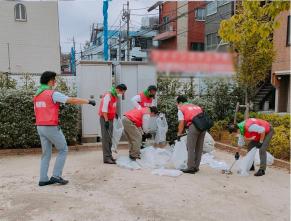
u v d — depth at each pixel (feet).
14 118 24.57
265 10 14.14
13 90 25.46
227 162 22.70
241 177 18.71
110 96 21.22
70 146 26.35
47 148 16.89
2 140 24.67
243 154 24.71
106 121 21.13
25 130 24.93
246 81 31.37
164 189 16.31
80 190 16.12
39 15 63.36
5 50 62.23
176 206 14.08
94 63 27.73
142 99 24.02
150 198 15.02
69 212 13.30
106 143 21.54
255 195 15.65
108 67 28.12
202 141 19.70
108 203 14.34
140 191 15.98
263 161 19.01
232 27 14.87
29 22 63.00
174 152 20.49
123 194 15.55
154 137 24.88
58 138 16.75
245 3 14.88
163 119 25.18
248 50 28.96
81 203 14.33
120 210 13.56
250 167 19.58
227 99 34.19
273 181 17.99
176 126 28.55
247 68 30.04
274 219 12.92
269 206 14.28
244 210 13.76
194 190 16.22
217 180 18.03
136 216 12.95
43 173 16.84
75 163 21.77
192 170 19.42
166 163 21.40
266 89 55.98
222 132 29.99
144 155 22.09
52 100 16.38
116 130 23.70
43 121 16.38
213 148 24.86
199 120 18.92
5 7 61.57
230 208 13.96
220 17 35.14
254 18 16.33
